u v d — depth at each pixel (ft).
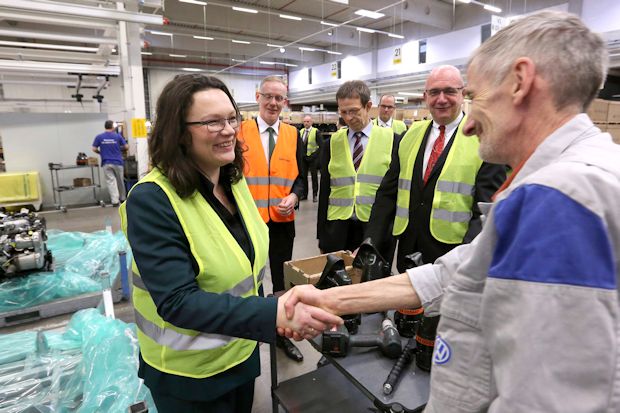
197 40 38.78
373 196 7.66
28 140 20.13
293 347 7.38
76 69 15.40
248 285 3.15
